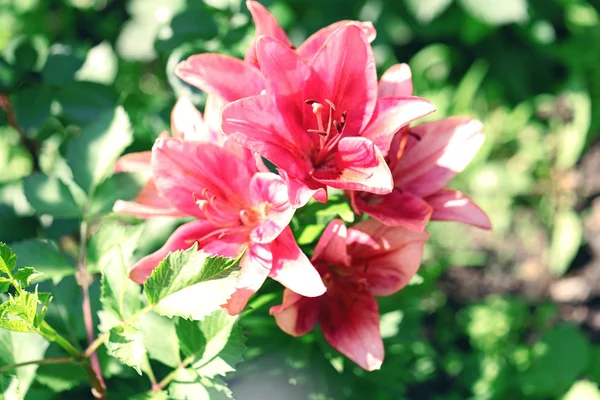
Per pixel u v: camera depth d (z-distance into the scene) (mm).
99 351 874
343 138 781
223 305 759
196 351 811
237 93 807
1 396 768
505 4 1788
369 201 825
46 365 864
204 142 785
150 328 841
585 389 1384
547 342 1457
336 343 817
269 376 904
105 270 790
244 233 802
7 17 1562
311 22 1720
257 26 823
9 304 734
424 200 833
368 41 777
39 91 1086
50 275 854
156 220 970
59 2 1636
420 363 1112
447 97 1899
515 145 1907
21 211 1064
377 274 822
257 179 790
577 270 1750
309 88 782
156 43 1043
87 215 889
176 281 744
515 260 1740
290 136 782
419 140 837
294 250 774
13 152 1302
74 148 901
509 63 1978
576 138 1883
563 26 2008
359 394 958
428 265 1531
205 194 791
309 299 816
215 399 811
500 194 1825
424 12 1738
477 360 1480
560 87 1999
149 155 859
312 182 790
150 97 1380
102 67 1134
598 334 1615
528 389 1417
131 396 839
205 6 1059
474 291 1671
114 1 1674
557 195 1854
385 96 823
